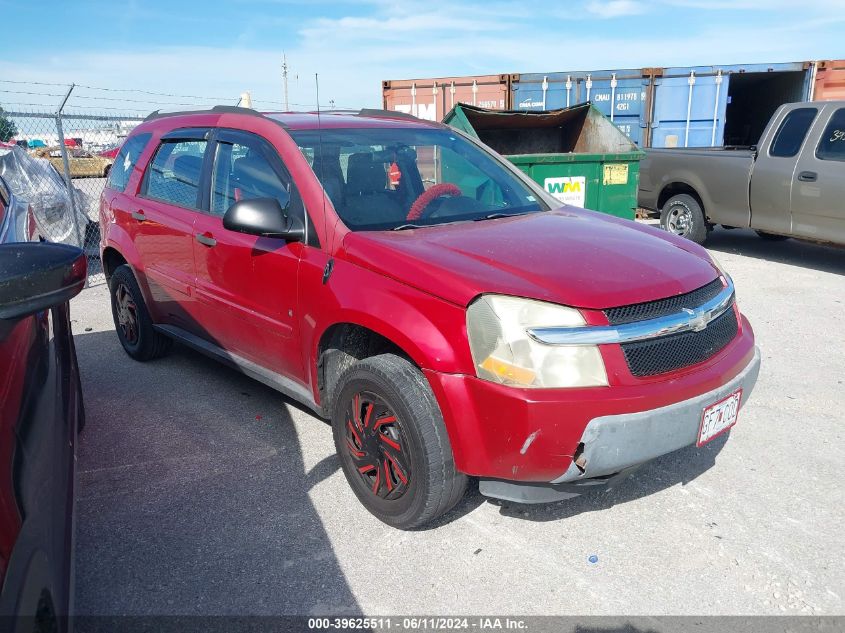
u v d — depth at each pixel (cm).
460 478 285
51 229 868
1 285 160
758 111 1398
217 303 402
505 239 315
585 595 266
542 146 920
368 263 301
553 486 276
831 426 403
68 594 181
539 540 301
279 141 368
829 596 263
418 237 316
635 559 287
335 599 266
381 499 306
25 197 868
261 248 357
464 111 808
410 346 275
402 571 281
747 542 297
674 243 343
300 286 333
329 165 354
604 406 252
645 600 263
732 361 295
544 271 276
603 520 315
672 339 275
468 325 263
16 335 198
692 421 272
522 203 398
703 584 271
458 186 388
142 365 520
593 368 256
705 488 339
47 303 171
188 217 423
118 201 504
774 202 818
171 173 457
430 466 278
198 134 438
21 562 148
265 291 358
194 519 319
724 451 375
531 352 255
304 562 287
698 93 1220
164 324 486
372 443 304
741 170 851
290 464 367
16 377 185
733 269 823
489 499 333
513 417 253
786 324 599
